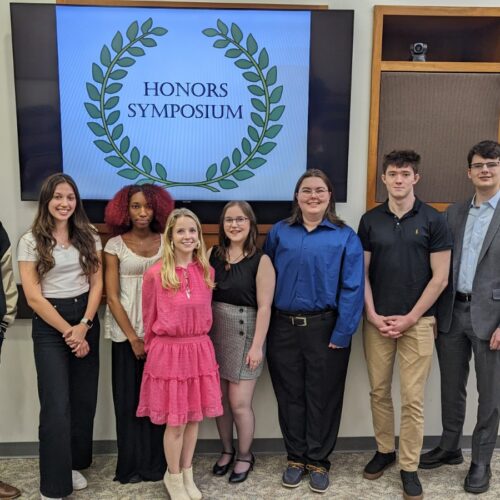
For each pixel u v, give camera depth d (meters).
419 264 2.20
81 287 2.15
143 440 2.35
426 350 2.22
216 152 2.47
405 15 2.42
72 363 2.24
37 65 2.35
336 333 2.21
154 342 2.07
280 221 2.36
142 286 2.09
